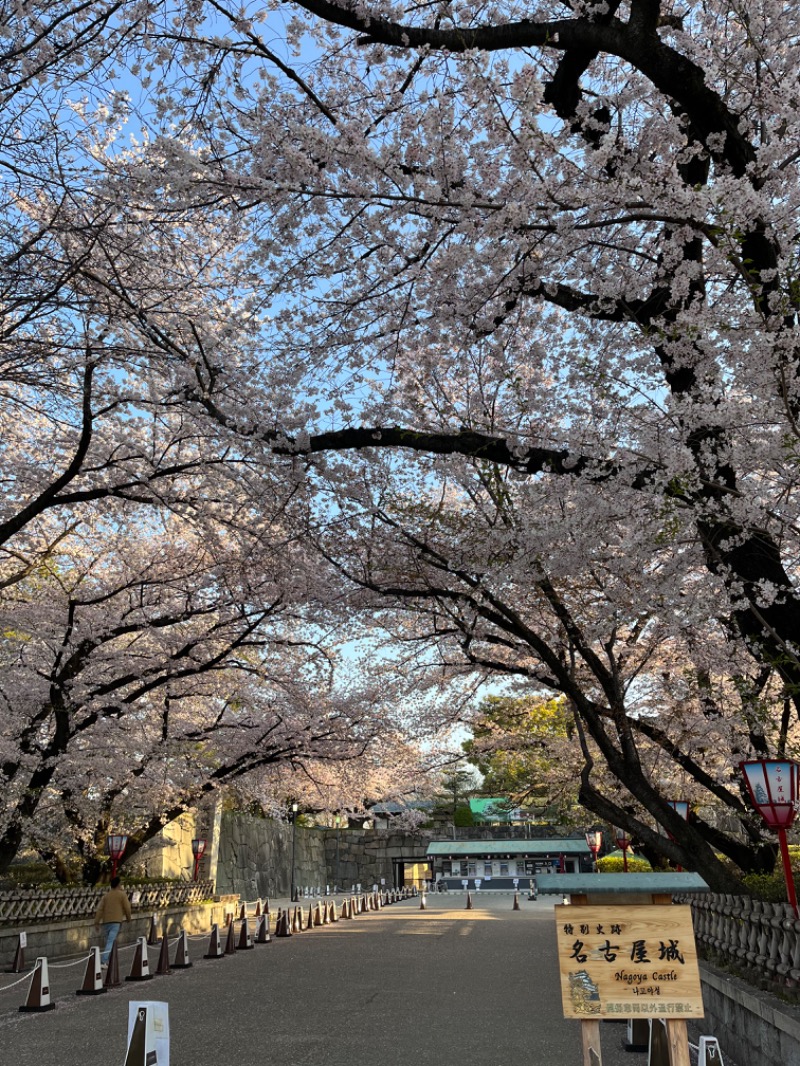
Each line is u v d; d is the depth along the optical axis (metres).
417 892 40.22
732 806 13.20
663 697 15.05
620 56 6.81
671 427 7.85
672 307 7.55
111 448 12.46
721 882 8.59
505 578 9.06
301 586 13.48
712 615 8.59
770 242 6.82
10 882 16.52
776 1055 5.40
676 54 6.71
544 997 10.15
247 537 13.70
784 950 5.89
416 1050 7.27
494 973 12.37
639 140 8.16
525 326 9.55
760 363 6.32
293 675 18.12
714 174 7.70
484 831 43.53
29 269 8.95
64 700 14.86
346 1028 8.30
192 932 21.20
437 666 15.54
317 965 13.62
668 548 8.52
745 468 7.72
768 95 6.95
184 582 15.84
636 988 4.41
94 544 16.38
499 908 29.84
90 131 9.20
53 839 18.28
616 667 10.38
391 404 10.38
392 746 21.45
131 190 7.92
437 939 17.80
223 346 10.07
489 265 7.66
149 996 10.68
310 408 10.20
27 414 13.17
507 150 7.84
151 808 18.88
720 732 12.34
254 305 9.12
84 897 16.25
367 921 23.50
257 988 11.19
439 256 7.68
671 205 6.30
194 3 7.76
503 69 7.14
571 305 8.26
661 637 12.42
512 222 6.64
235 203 8.09
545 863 40.34
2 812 14.81
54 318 9.66
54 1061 7.12
